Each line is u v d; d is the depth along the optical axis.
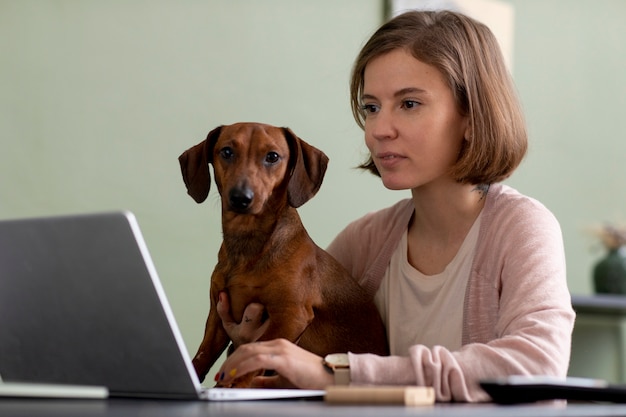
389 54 1.66
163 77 3.06
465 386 1.23
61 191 2.85
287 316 1.65
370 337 1.78
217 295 1.71
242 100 3.23
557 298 1.45
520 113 1.72
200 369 1.70
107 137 2.95
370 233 1.93
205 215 3.14
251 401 1.16
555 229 1.62
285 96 3.33
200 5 3.14
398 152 1.64
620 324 4.24
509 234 1.61
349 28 3.51
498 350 1.27
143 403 1.07
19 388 1.05
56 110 2.85
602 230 3.95
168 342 1.11
